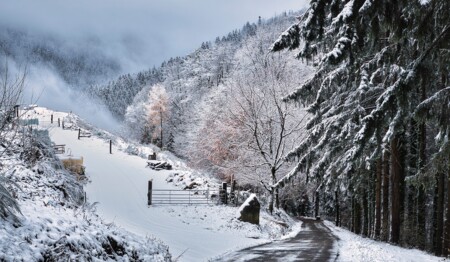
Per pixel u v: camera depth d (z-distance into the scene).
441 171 13.30
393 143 20.14
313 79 18.67
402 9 9.41
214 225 21.12
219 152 46.84
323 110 23.09
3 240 5.90
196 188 29.52
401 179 23.48
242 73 60.28
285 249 15.29
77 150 38.81
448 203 18.27
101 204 19.83
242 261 12.17
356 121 17.77
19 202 8.36
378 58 15.55
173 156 68.31
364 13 8.13
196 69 113.62
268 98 38.84
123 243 9.21
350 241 19.53
